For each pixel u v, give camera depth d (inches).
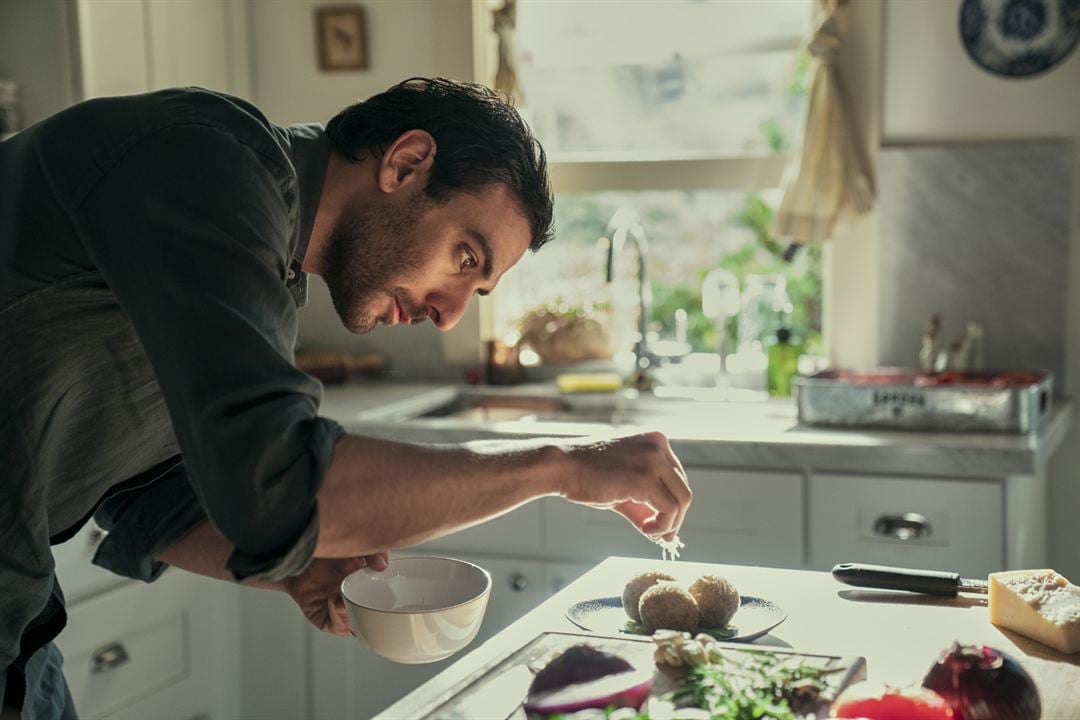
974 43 110.4
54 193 39.6
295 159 44.5
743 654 42.3
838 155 112.3
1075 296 108.9
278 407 34.5
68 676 88.4
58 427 45.1
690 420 108.5
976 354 109.8
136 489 52.5
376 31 127.2
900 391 97.6
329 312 131.3
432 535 38.1
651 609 47.6
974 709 38.0
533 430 100.0
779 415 110.3
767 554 95.1
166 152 37.7
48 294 41.9
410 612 40.8
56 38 106.6
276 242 38.5
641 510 48.2
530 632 48.5
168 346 35.1
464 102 45.6
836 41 111.7
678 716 36.8
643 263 120.0
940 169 111.5
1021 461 88.5
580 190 126.4
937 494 90.7
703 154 123.4
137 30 112.8
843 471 93.0
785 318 122.8
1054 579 50.1
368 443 37.3
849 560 93.3
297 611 104.4
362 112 45.4
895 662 44.9
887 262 113.9
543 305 129.2
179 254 35.9
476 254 45.1
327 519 35.7
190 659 100.0
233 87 127.0
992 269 110.9
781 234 115.1
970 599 53.2
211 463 34.1
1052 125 109.0
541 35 128.3
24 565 45.4
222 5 125.4
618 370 128.1
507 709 38.5
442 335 128.3
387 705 103.3
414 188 44.3
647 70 137.0
